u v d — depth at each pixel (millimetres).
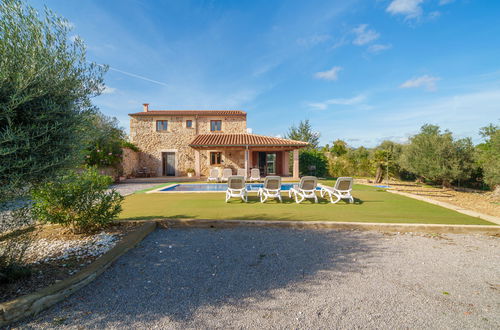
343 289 2461
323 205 7191
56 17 2504
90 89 2809
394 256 3361
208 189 12023
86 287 2473
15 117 2053
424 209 6531
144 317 1984
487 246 3799
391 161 14875
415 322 1936
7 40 2004
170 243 3877
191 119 19531
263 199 8266
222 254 3412
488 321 1953
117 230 4352
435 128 13969
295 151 15922
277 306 2152
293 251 3533
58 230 4340
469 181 12719
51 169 2320
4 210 2350
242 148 17562
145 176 19016
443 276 2775
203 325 1883
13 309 1880
